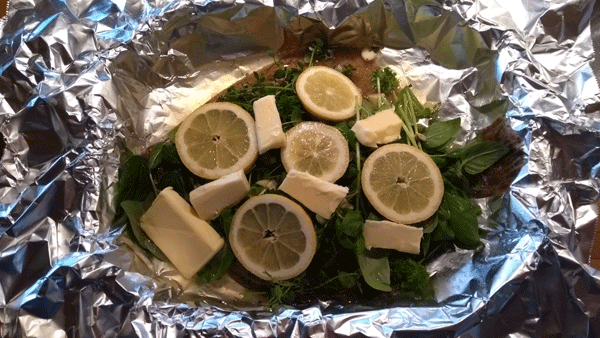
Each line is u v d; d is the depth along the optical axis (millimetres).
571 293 231
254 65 326
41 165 257
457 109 315
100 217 248
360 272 266
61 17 292
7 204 248
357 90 304
